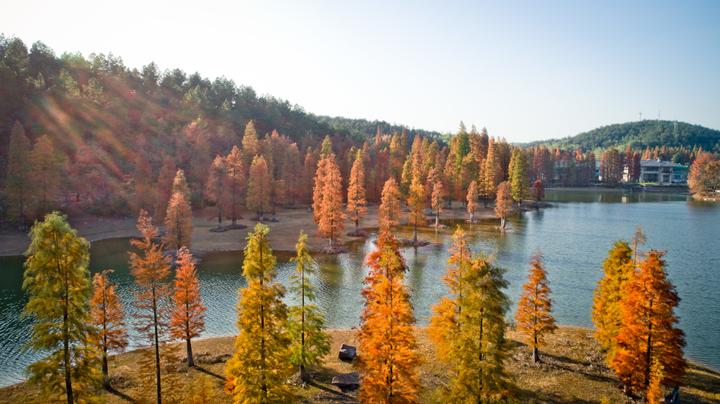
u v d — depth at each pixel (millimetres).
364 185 127438
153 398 27438
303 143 162750
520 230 92562
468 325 22219
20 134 76500
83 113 114562
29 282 19391
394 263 25766
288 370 24641
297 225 95250
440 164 129250
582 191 193375
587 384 30797
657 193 185750
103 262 65062
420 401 27594
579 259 68562
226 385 26391
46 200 81562
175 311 34062
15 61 121250
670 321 26781
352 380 30562
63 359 19922
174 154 120125
